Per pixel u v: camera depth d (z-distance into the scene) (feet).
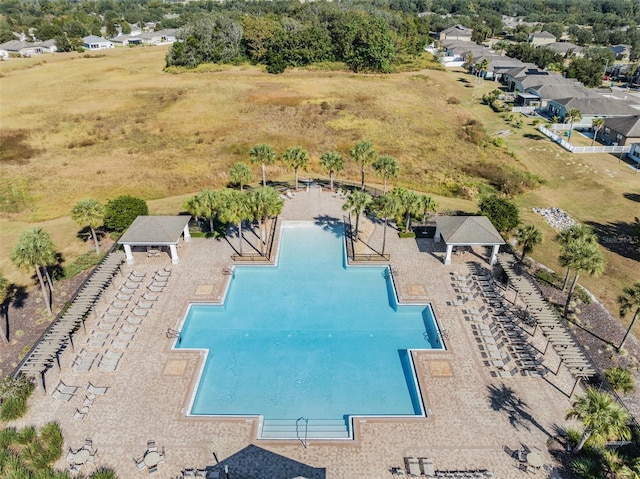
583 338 114.93
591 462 80.74
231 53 440.86
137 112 304.50
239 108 310.86
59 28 589.73
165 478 79.71
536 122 291.58
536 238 132.05
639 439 86.79
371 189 193.36
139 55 507.71
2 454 81.61
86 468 81.35
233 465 81.87
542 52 430.61
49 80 389.39
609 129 255.50
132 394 96.22
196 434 87.76
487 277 133.39
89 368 102.12
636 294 105.60
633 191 199.21
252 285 136.36
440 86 384.27
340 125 277.23
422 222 165.99
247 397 98.78
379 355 110.42
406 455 83.76
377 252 147.74
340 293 133.08
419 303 123.85
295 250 153.58
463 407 93.25
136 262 141.49
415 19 578.66
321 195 187.42
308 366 107.24
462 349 107.86
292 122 281.54
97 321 118.21
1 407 92.02
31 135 261.44
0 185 199.11
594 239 123.34
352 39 434.71
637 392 98.73
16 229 164.45
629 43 544.62
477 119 302.04
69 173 212.64
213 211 149.69
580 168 223.30
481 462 82.48
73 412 92.32
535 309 115.14
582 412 78.28
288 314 124.57
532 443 85.97
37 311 125.49
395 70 432.66
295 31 445.78
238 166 168.86
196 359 105.40
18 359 110.42
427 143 253.03
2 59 477.77
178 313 120.16
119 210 154.20
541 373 101.14
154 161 225.97
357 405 96.84
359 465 82.07
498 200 159.94
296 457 83.56
